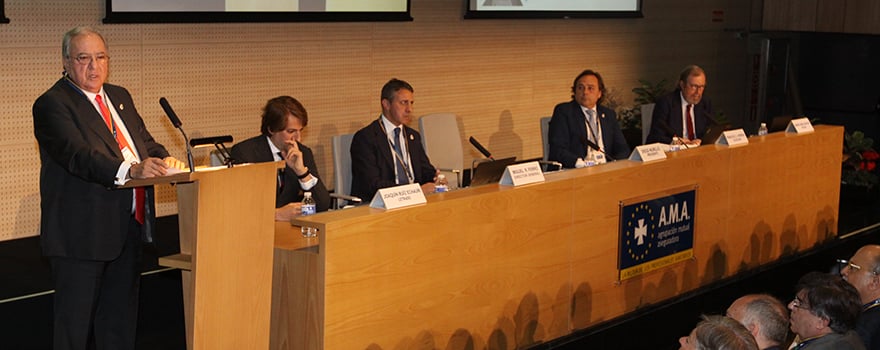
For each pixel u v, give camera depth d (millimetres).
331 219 3338
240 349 3111
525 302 4121
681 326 4957
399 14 7199
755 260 5586
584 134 5926
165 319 4270
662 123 5918
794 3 10188
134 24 5926
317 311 3348
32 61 5574
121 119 3352
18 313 4336
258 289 3137
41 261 5250
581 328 4441
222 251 2994
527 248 4086
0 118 5504
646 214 4699
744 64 10555
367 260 3434
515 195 3988
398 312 3572
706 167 5070
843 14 9859
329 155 7094
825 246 6188
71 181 3197
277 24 6625
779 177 5672
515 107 8352
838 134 6184
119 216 3227
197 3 6086
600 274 4492
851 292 3117
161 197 6297
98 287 3299
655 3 9398
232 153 4402
